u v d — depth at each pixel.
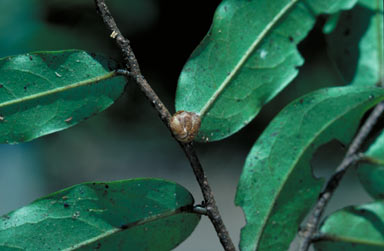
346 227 0.48
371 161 0.49
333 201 1.90
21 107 0.47
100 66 0.47
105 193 0.47
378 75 0.51
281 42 0.49
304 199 0.48
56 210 0.46
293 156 0.48
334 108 0.49
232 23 0.49
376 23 0.52
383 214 0.48
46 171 2.67
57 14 2.70
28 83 0.47
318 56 2.21
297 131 0.49
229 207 2.21
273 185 0.48
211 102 0.48
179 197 0.47
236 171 2.50
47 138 2.75
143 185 0.47
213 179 2.48
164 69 2.69
